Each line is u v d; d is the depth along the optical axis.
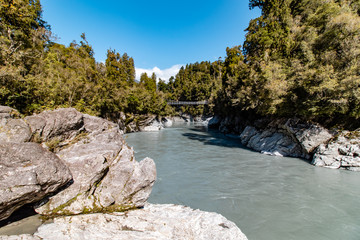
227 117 39.44
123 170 6.04
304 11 21.81
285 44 20.30
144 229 4.84
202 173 12.45
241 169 13.30
